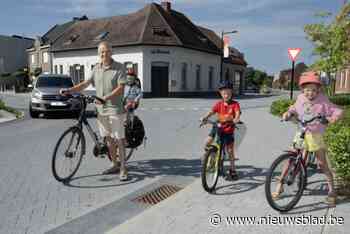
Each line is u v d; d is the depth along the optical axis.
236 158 6.87
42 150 7.76
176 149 7.91
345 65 14.95
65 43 36.06
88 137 9.02
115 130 5.42
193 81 33.78
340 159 4.64
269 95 42.97
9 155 7.24
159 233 3.68
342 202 4.46
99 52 5.34
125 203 4.61
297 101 4.43
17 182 5.41
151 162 6.71
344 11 14.40
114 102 5.37
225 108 5.22
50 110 13.90
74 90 5.53
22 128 11.36
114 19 35.03
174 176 5.82
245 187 5.11
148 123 12.55
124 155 5.55
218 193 4.86
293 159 4.26
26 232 3.78
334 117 4.21
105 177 5.69
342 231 3.69
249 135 9.62
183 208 4.32
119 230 3.75
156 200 4.74
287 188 4.25
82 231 3.80
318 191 4.83
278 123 12.28
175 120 13.52
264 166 6.26
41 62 47.12
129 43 29.30
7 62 56.75
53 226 3.92
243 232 3.68
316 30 14.95
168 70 30.31
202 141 8.91
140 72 29.31
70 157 5.43
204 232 3.69
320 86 4.26
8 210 4.34
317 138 4.27
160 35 30.12
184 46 30.70
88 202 4.62
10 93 43.03
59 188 5.15
